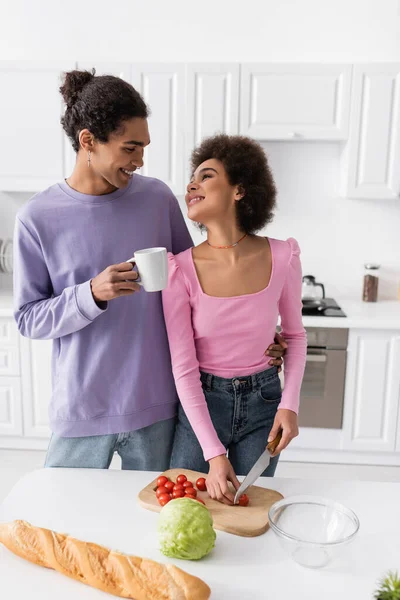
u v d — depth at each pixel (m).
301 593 0.96
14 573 1.01
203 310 1.45
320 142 3.40
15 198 3.56
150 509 1.20
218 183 1.43
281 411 1.45
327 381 3.09
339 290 3.58
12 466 3.12
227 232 1.47
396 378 3.06
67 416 1.50
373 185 3.12
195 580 0.92
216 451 1.33
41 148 3.16
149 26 3.33
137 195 1.54
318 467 3.16
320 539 1.07
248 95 3.05
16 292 1.50
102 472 1.36
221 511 1.18
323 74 3.01
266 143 3.42
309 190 3.47
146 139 1.39
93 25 3.34
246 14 3.29
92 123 1.34
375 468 3.17
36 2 3.32
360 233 3.50
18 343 3.16
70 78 1.40
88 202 1.47
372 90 3.01
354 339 3.03
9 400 3.22
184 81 3.05
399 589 0.81
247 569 1.02
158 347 1.56
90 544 1.01
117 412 1.50
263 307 1.46
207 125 3.09
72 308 1.34
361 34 3.28
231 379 1.49
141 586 0.92
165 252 1.23
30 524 1.07
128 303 1.49
